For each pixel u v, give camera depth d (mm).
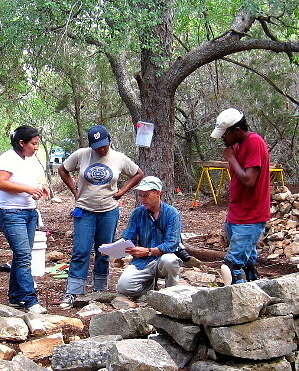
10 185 5883
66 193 25594
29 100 17922
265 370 3863
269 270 8766
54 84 17469
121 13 9555
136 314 4605
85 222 6555
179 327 4156
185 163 22031
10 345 4812
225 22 12234
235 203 5512
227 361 3930
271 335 3891
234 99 18141
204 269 8516
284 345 3930
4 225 6004
